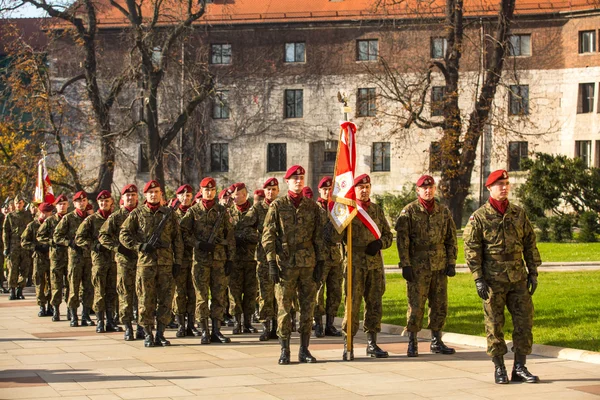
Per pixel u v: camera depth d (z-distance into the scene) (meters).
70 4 42.41
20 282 22.67
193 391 9.29
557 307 16.05
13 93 39.91
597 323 13.83
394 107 58.94
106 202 15.25
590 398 8.70
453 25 40.81
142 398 8.91
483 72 41.06
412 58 58.31
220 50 62.41
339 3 61.66
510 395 8.93
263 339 13.73
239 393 9.16
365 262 11.59
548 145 59.47
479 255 9.91
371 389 9.34
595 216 38.16
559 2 59.34
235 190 15.36
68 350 12.65
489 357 11.49
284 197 11.45
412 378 10.00
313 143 62.19
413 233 11.65
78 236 15.19
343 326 11.80
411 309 11.60
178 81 45.28
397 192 60.19
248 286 14.91
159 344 13.16
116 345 13.23
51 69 56.78
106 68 46.00
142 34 40.84
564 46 59.44
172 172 60.69
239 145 62.47
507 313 15.48
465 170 39.91
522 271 9.84
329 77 61.28
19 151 39.47
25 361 11.55
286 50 62.12
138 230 13.41
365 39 60.69
